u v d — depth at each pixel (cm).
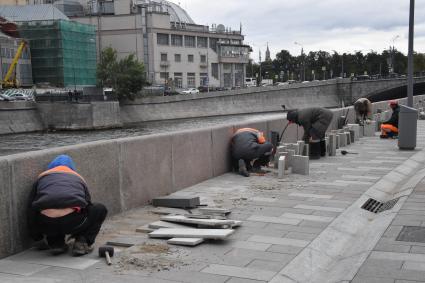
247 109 10069
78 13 12900
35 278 536
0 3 12225
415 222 760
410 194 955
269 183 1100
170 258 606
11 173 623
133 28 12106
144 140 906
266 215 817
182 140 1037
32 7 10944
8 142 5822
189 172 1066
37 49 10056
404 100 3375
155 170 941
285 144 1382
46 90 8844
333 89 10394
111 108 7550
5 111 6844
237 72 14888
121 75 8588
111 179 821
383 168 1304
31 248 653
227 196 966
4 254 614
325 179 1147
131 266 579
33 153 667
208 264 585
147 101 8881
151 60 12144
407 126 1662
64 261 598
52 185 609
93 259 605
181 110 9275
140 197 895
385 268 566
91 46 10862
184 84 13050
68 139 6112
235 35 14688
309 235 706
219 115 9675
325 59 17062
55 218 595
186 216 773
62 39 9931
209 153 1152
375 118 2508
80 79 10500
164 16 12350
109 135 6531
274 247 652
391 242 664
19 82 9456
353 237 750
